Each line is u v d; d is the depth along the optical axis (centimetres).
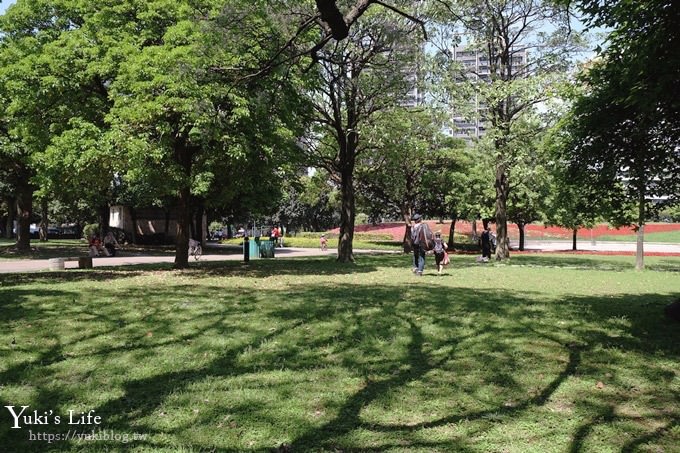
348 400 461
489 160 2189
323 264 2044
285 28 945
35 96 1484
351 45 1758
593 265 2208
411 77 2006
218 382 506
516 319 819
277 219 6675
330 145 2284
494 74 2248
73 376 524
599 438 388
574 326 770
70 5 1661
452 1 1950
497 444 377
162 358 586
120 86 1407
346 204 2155
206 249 3856
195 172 1797
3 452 364
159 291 1120
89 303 938
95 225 4712
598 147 824
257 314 840
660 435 393
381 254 3086
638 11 653
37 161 1510
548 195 2900
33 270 1845
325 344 658
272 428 402
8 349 616
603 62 886
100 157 1387
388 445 374
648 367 565
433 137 2933
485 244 2305
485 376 531
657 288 1302
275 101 1415
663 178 855
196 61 1154
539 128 2072
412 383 509
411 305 941
